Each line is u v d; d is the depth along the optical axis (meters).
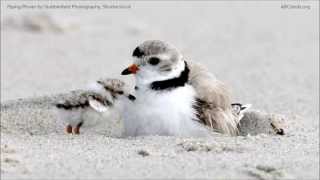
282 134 10.05
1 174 7.13
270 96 13.95
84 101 9.73
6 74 15.97
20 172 7.21
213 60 17.73
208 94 9.69
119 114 10.45
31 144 8.56
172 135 9.37
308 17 23.42
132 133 9.59
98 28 21.36
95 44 19.62
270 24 22.50
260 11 24.42
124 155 8.00
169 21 22.81
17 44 19.25
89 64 17.22
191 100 9.47
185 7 24.95
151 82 9.46
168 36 20.80
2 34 20.23
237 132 10.15
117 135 10.34
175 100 9.39
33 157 7.82
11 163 7.49
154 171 7.27
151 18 23.06
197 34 21.16
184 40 20.33
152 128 9.40
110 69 16.72
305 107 13.04
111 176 7.10
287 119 11.56
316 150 8.62
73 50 18.81
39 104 11.47
